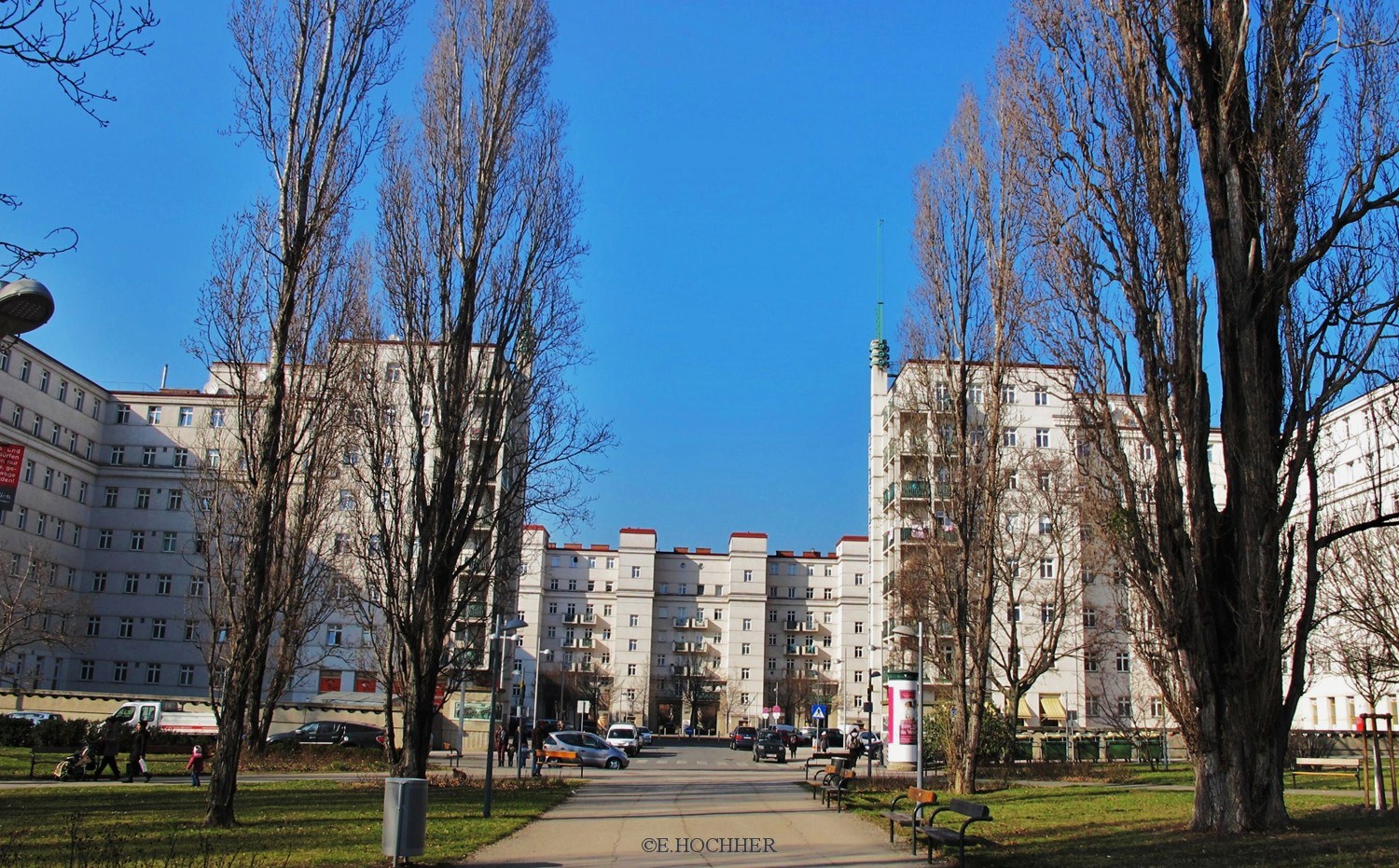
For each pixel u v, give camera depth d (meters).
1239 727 17.61
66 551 65.38
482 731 55.28
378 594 31.19
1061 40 20.88
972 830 19.95
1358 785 31.06
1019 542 50.72
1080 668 64.31
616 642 112.31
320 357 34.75
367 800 24.94
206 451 44.16
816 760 58.97
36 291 8.92
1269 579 17.59
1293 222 18.28
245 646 20.06
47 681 63.19
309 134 22.25
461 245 28.22
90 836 16.73
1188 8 19.25
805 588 117.69
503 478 30.62
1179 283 19.17
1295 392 18.38
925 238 31.78
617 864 15.22
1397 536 28.34
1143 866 14.54
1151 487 20.03
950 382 31.28
